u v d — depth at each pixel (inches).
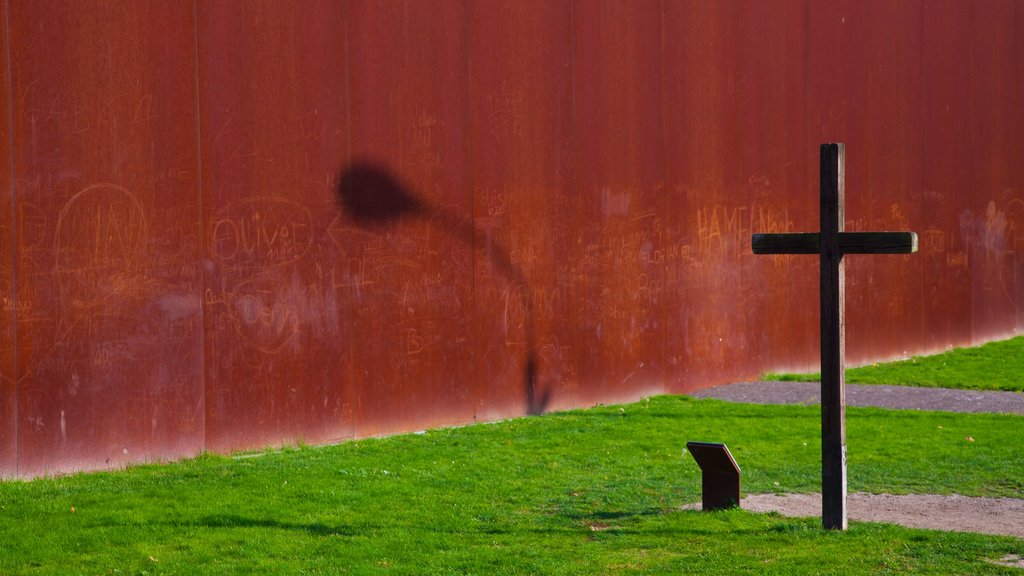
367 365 882.1
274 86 821.2
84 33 722.2
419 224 916.0
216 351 790.5
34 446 701.3
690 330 1155.3
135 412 747.4
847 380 1200.8
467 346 952.9
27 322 699.4
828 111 1305.4
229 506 612.1
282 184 826.8
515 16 984.3
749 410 1002.1
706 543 538.0
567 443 830.5
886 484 692.1
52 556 512.4
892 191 1395.2
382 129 889.5
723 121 1182.9
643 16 1095.6
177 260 767.7
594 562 506.0
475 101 956.0
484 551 524.1
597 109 1056.2
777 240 577.3
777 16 1238.9
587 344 1050.1
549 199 1016.2
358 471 715.4
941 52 1470.2
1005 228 1596.9
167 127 762.2
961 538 541.0
